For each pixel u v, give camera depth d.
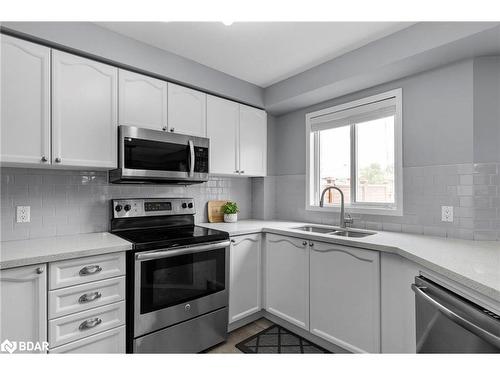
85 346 1.52
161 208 2.42
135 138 1.96
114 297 1.63
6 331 1.31
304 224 2.74
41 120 1.61
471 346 1.06
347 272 1.85
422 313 1.35
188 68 2.29
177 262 1.87
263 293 2.52
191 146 2.22
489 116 1.79
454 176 1.89
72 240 1.79
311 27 1.84
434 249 1.52
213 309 2.07
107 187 2.19
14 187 1.79
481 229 1.79
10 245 1.63
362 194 2.56
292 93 2.63
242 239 2.35
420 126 2.06
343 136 2.71
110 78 1.90
